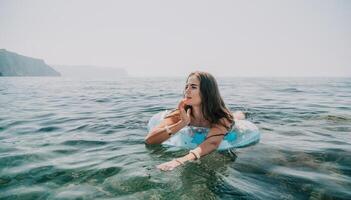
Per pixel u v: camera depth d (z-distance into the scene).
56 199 2.15
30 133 4.58
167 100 9.45
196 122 3.89
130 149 3.50
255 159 3.06
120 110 7.07
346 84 22.94
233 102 8.52
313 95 11.40
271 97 10.38
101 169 2.79
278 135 4.21
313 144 3.69
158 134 3.57
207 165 2.86
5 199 2.18
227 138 3.62
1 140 4.10
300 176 2.59
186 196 2.18
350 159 3.09
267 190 2.28
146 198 2.15
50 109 7.70
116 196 2.19
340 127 4.81
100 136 4.24
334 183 2.44
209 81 3.53
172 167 2.74
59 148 3.62
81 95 12.84
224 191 2.26
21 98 11.53
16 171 2.78
